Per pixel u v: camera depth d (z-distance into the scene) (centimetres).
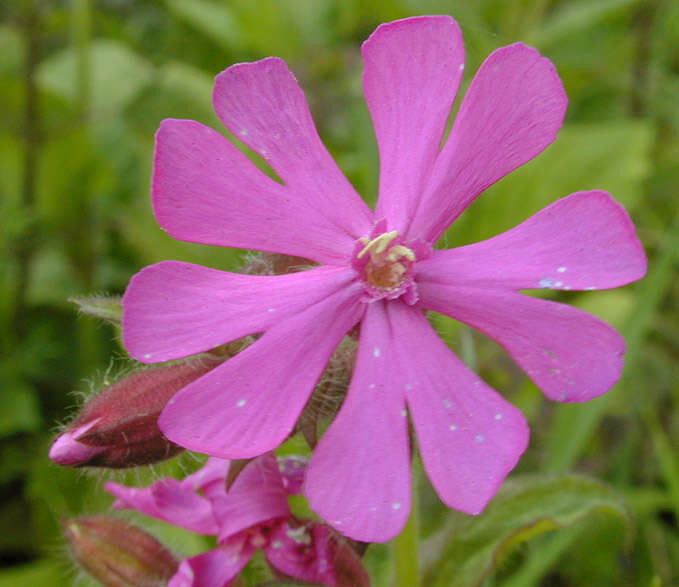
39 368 10
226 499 6
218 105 6
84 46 12
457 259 6
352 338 6
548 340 5
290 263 6
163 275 5
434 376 5
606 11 12
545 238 6
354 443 5
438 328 7
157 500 6
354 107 11
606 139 11
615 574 9
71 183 12
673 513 10
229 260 11
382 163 6
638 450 10
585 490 7
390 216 6
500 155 6
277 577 6
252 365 5
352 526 5
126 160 13
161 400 6
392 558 7
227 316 5
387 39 6
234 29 14
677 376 10
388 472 5
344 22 14
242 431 5
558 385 5
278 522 6
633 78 13
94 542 7
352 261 6
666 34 13
